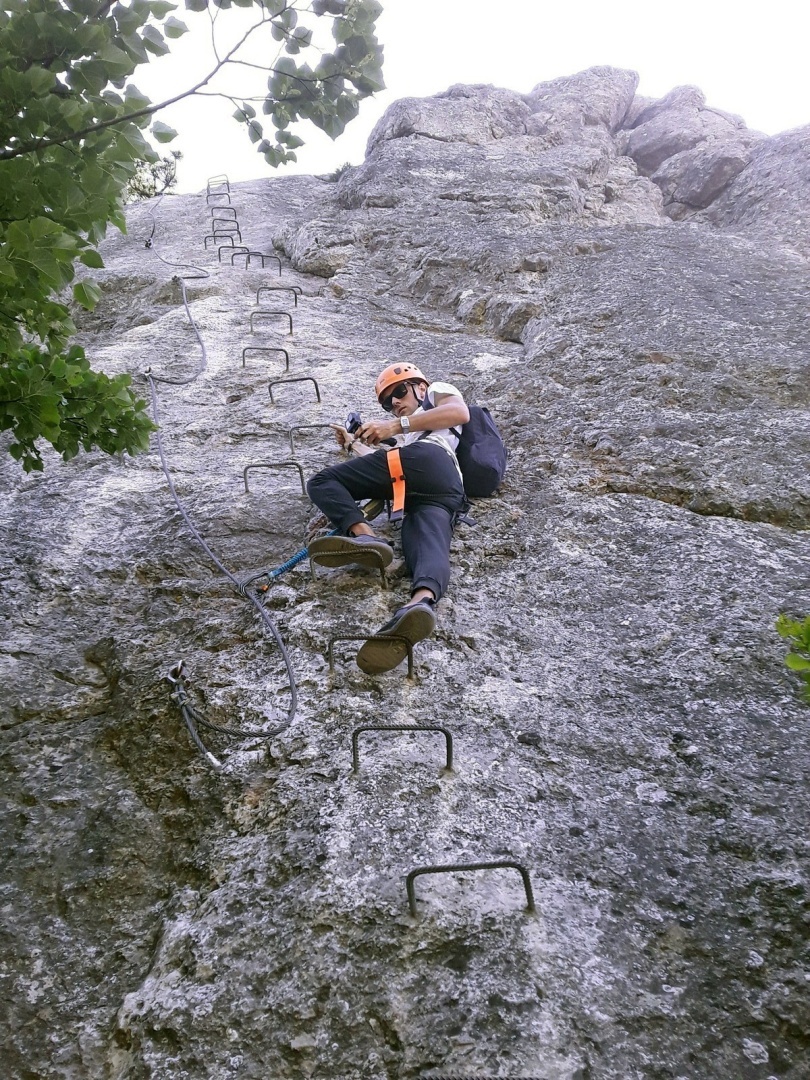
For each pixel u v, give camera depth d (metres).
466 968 2.08
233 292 8.70
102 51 2.78
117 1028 2.16
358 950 2.14
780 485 4.14
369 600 3.52
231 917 2.30
